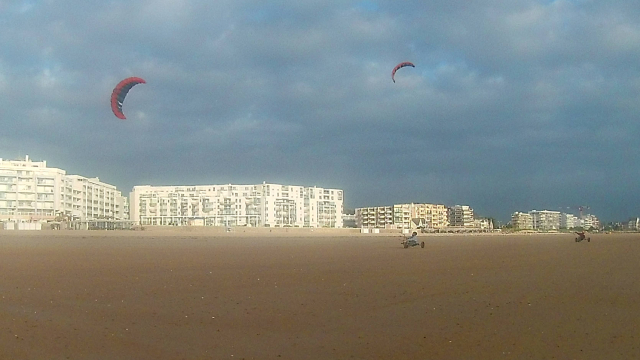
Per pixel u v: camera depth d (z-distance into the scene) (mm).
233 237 93875
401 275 22031
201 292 16547
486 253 41062
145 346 9938
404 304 14516
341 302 14797
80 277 20422
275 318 12562
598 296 15984
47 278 19922
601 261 31328
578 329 11445
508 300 15227
